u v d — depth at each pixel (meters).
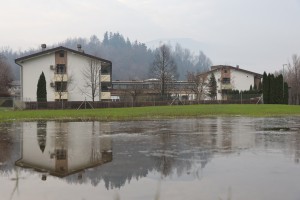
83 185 6.48
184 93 78.38
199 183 6.59
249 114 32.56
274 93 57.69
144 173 7.49
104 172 7.59
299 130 17.50
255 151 10.49
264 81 58.19
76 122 24.14
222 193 5.93
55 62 55.84
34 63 55.66
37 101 46.22
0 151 10.78
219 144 12.20
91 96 56.31
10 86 82.75
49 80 55.56
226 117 29.28
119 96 73.75
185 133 16.17
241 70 80.38
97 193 5.95
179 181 6.76
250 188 6.20
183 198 5.67
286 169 7.80
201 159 9.16
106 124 22.03
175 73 87.25
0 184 6.56
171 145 12.00
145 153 10.23
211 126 20.19
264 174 7.29
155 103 52.03
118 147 11.57
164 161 8.89
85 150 10.91
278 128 18.75
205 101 57.12
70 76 55.50
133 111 35.19
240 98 60.53
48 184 6.55
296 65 85.56
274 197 5.68
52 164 8.58
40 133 16.56
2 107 50.69
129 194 5.89
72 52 55.66
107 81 57.25
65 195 5.86
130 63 168.50
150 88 80.19
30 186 6.41
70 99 55.81
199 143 12.51
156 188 6.26
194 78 78.00
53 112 35.25
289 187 6.25
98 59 55.75
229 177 7.05
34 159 9.30
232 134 15.65
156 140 13.50
